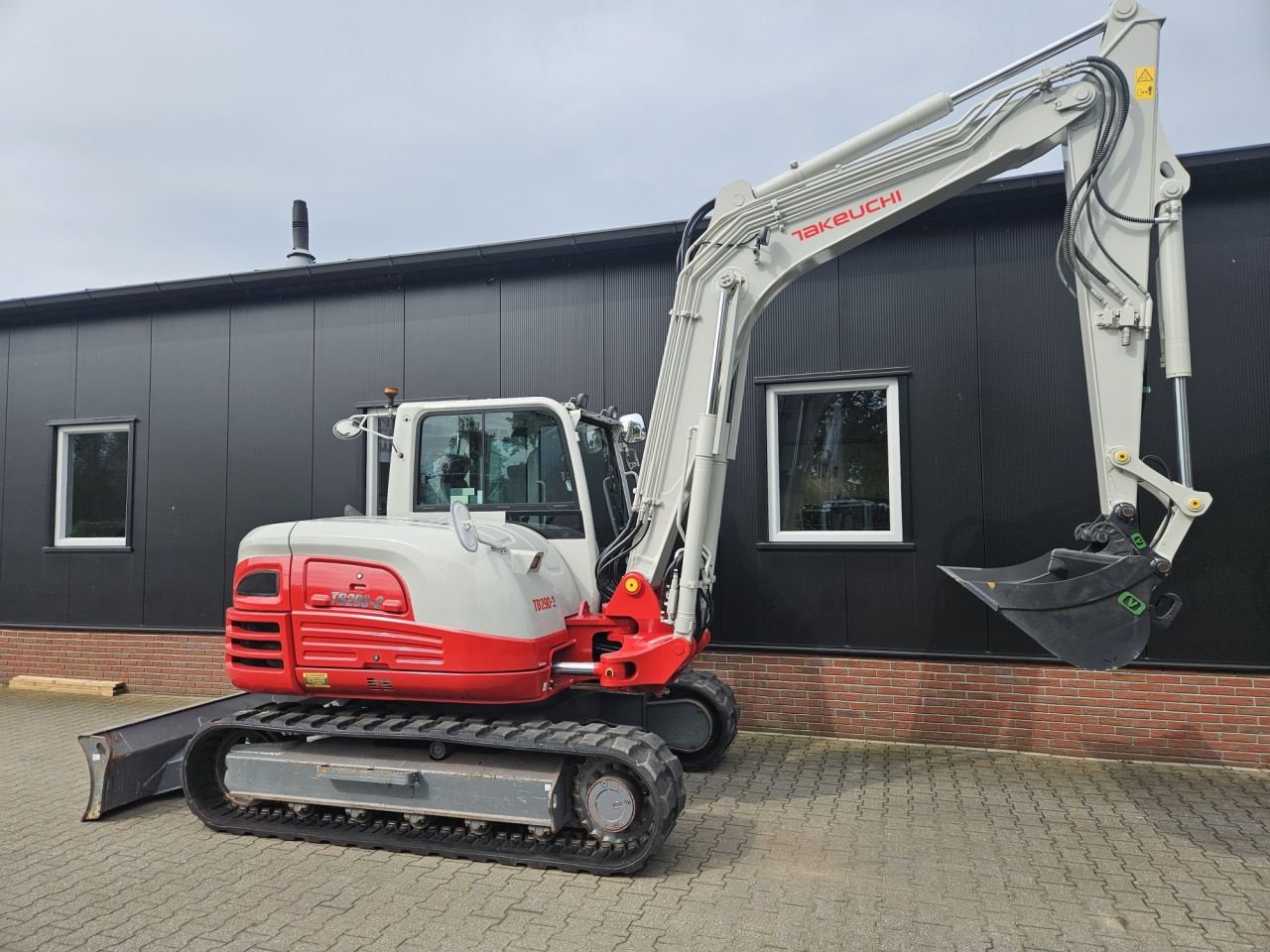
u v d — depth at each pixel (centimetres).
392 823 429
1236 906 348
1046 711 580
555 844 398
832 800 483
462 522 409
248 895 359
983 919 337
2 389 873
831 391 645
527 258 713
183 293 798
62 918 338
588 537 482
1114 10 420
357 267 745
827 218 466
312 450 773
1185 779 522
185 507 804
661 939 321
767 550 646
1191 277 569
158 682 799
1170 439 565
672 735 545
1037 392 596
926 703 606
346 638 421
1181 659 559
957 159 448
